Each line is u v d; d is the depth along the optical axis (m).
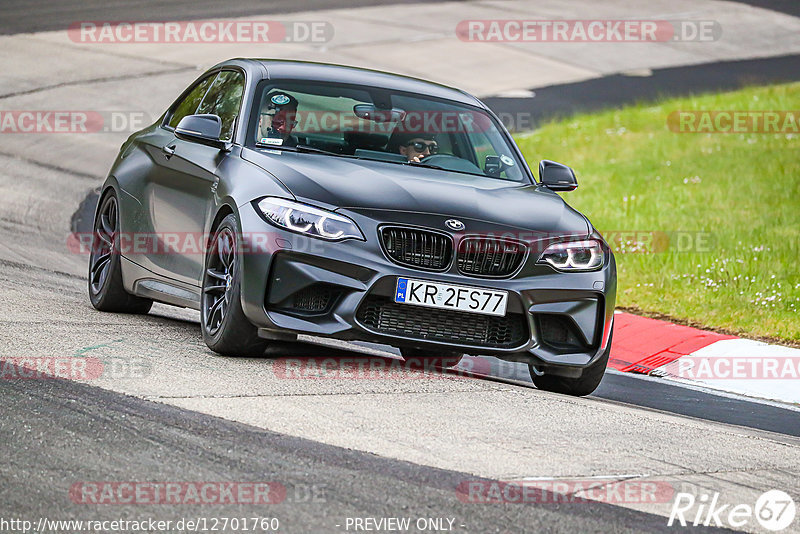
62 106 71.00
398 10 110.25
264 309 21.02
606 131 68.19
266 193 21.67
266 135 24.25
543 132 68.81
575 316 22.38
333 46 92.25
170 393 18.23
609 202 51.91
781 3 123.75
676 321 34.75
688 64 93.56
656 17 113.25
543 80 85.44
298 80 25.94
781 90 79.00
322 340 27.97
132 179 27.64
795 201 50.91
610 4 119.31
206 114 25.14
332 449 15.85
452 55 91.94
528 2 118.56
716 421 23.59
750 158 59.84
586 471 16.16
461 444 16.89
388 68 85.38
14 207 47.22
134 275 26.97
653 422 20.30
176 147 26.27
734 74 89.44
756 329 33.31
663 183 55.34
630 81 86.12
